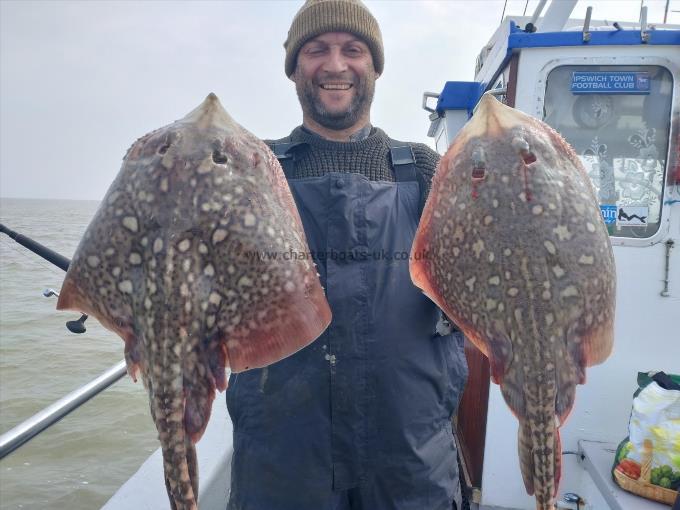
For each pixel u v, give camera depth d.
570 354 1.61
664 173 3.00
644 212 3.05
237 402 2.13
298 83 2.43
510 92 3.12
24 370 9.73
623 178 3.07
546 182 1.67
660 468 2.54
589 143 3.09
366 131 2.50
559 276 1.60
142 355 1.49
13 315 13.11
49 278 16.67
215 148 1.62
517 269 1.62
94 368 10.02
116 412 8.41
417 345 2.09
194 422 1.46
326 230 2.09
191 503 1.38
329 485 2.02
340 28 2.26
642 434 2.62
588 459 2.96
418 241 1.89
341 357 2.00
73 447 7.36
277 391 2.03
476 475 3.42
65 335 11.88
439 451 2.13
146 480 2.87
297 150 2.36
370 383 2.02
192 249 1.51
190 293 1.48
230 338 1.55
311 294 1.62
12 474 6.72
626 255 3.06
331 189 2.11
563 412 1.58
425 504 2.08
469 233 1.72
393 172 2.33
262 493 2.06
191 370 1.48
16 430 2.18
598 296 1.64
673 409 2.57
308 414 2.01
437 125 5.83
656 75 2.98
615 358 3.10
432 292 1.86
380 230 2.11
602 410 3.12
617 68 3.01
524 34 3.03
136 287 1.51
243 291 1.55
